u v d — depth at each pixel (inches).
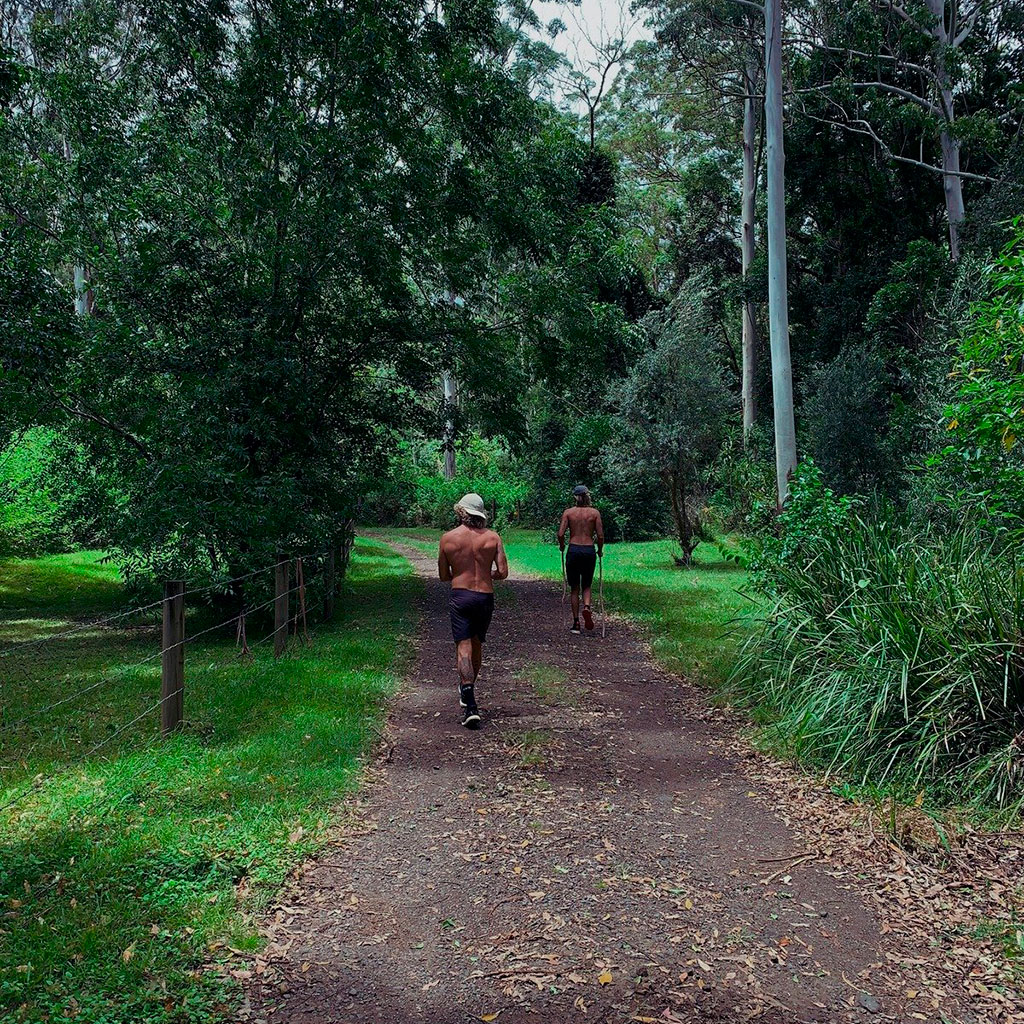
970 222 896.3
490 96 510.6
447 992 122.1
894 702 217.0
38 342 325.1
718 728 265.1
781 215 524.7
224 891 147.7
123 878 149.9
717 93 1307.8
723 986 124.0
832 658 254.4
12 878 149.2
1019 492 242.5
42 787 199.8
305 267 446.0
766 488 847.7
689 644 387.9
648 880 159.3
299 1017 115.0
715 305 1355.8
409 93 491.8
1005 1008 118.3
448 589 663.8
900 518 312.2
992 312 244.8
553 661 369.7
